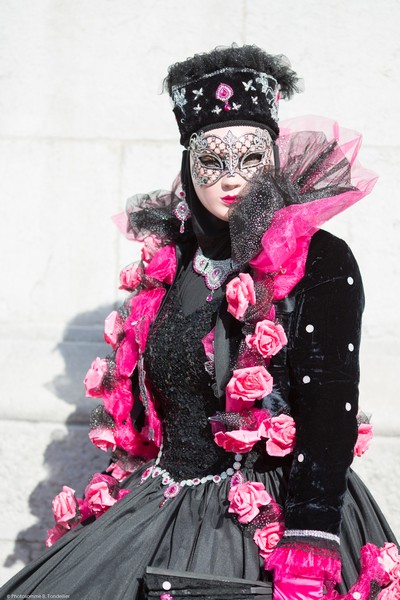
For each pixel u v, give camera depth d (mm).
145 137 3637
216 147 2307
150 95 3645
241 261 2232
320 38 3551
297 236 2186
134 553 2227
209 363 2250
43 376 3535
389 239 3457
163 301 2514
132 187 3625
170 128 3631
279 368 2209
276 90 2420
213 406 2314
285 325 2195
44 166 3656
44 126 3670
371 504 2496
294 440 2148
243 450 2197
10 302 3631
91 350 3553
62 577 2254
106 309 3598
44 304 3619
